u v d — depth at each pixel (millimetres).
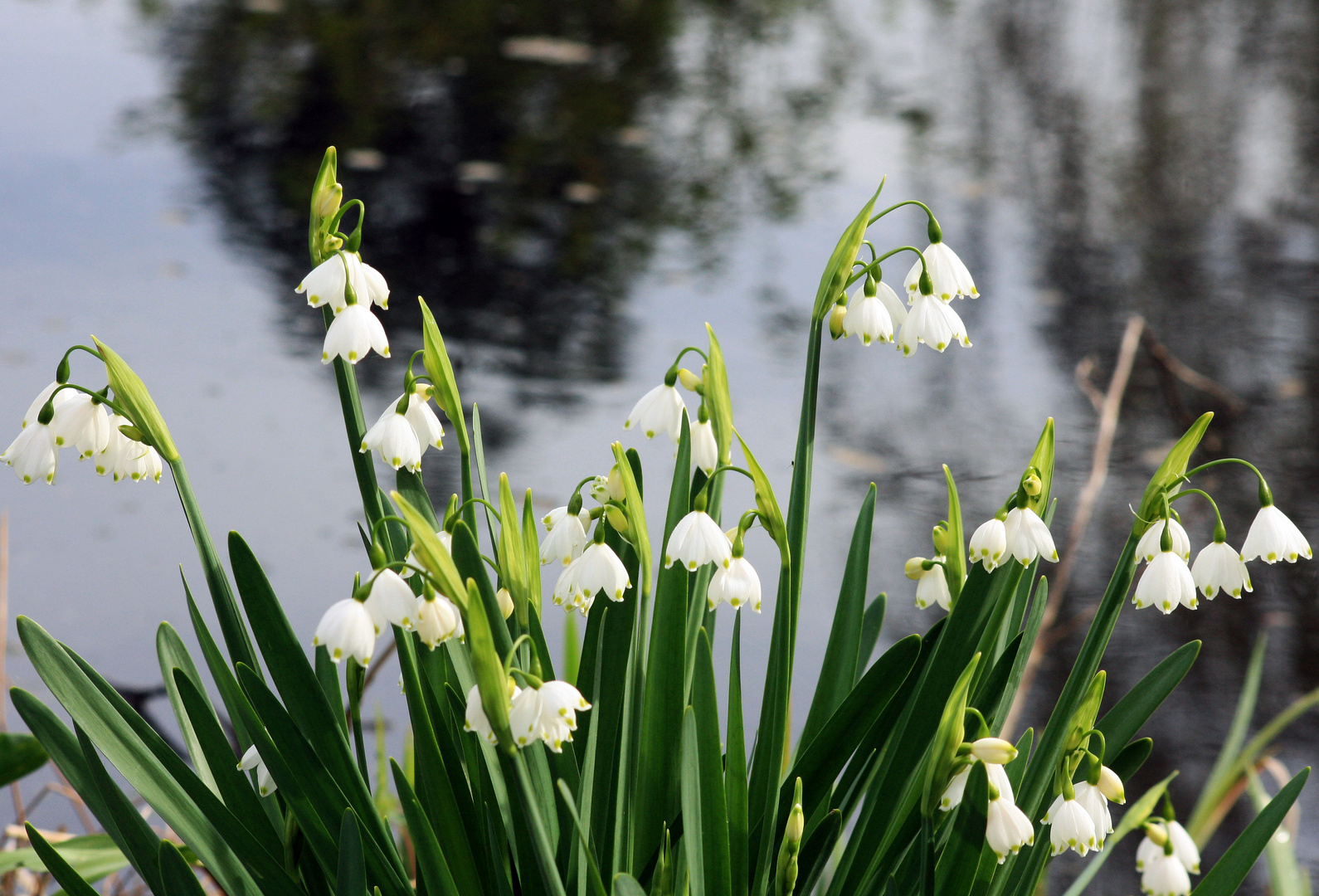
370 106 10695
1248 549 1253
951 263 1330
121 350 5602
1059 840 1181
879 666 1314
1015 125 11008
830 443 5086
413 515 989
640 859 1389
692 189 8898
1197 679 3777
